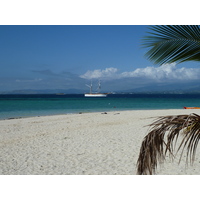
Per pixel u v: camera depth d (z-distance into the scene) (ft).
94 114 73.56
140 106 129.18
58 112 90.43
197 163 21.29
